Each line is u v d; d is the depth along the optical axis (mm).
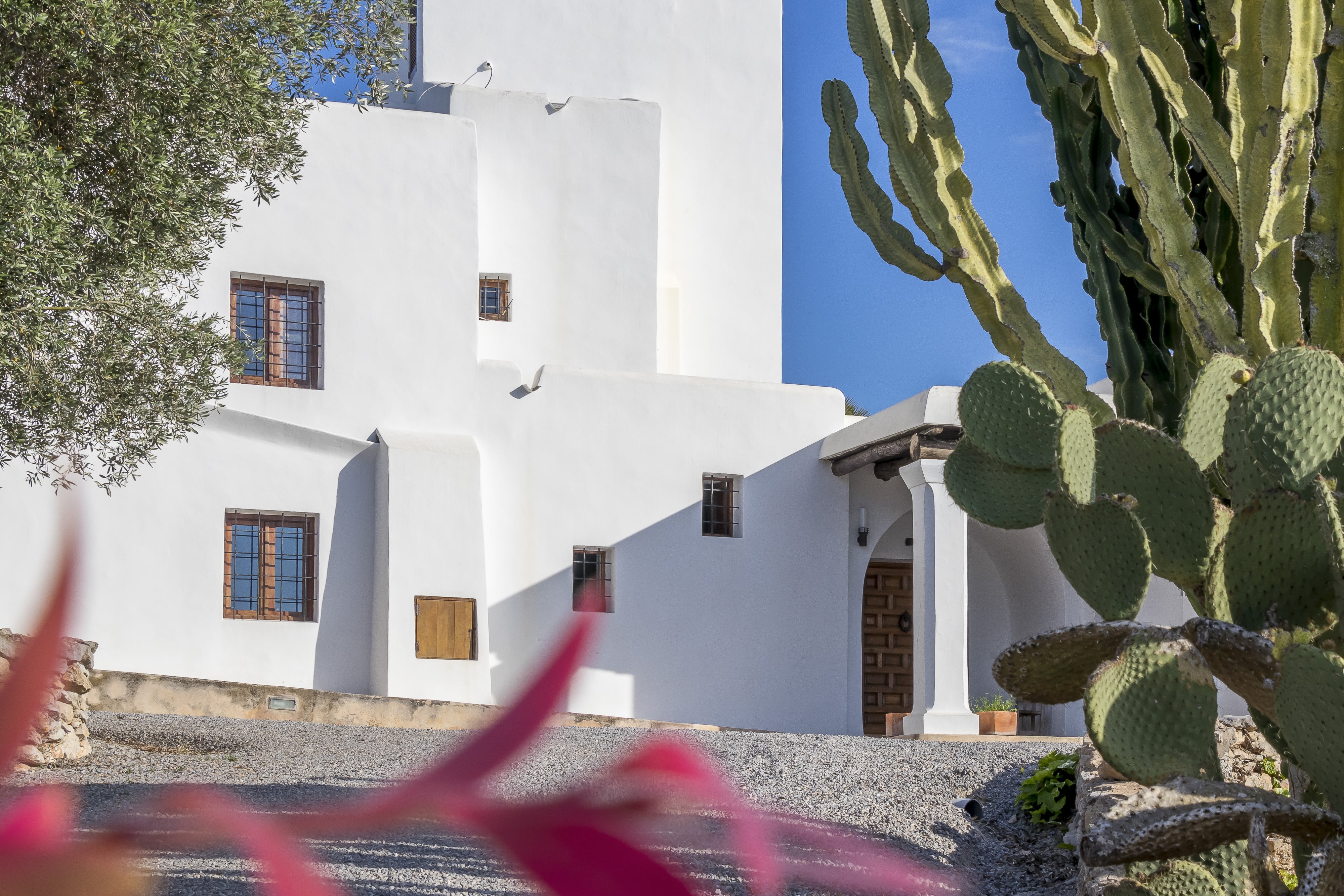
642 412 16500
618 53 19359
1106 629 3176
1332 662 2859
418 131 16094
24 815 157
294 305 15406
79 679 9656
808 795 8031
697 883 176
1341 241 4219
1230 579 3398
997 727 14711
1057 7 4422
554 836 175
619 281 17641
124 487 13969
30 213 6875
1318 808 3023
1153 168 4449
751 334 19484
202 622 14109
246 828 171
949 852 6926
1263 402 3355
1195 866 3301
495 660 15289
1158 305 5012
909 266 4902
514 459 15891
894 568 18125
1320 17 4164
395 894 5230
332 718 13352
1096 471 3549
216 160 8633
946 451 14984
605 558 16094
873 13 4922
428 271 15883
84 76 7664
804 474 17031
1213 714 3021
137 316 9211
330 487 14969
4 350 7656
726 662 16266
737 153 19812
